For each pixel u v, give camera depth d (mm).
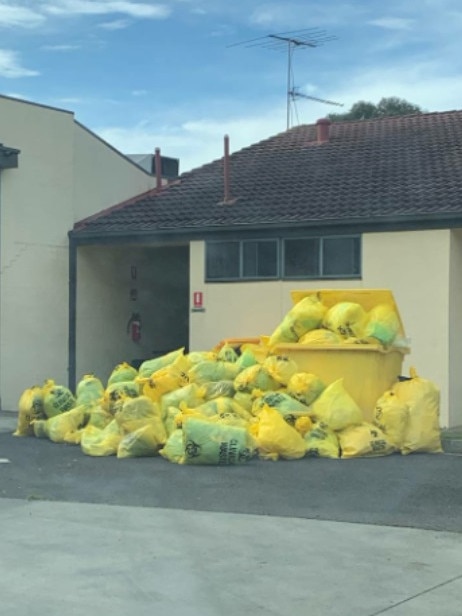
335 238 16062
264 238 16703
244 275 16953
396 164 18453
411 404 11914
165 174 23688
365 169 18547
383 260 15594
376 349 12094
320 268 16188
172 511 8430
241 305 16953
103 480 10008
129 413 11586
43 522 8000
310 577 6387
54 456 11742
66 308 18859
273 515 8258
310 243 16297
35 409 13625
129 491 9398
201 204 18578
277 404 11781
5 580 6312
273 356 12578
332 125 22656
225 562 6750
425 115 21859
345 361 12219
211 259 17297
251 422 11719
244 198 18312
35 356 18188
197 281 17406
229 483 9797
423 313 15219
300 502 8836
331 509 8508
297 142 21828
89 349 19219
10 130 17641
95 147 19734
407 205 15680
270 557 6879
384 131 21188
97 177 19781
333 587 6168
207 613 5668
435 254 15148
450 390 15070
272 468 10727
